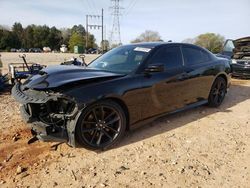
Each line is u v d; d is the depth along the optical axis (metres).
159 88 4.43
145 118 4.33
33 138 4.05
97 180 3.10
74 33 117.62
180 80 4.82
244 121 5.18
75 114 3.45
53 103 3.61
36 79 3.88
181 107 5.02
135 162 3.51
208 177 3.18
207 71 5.50
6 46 105.50
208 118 5.30
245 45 10.58
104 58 4.94
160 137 4.30
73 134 3.46
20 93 3.82
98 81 3.75
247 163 3.52
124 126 3.99
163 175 3.21
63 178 3.13
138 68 4.24
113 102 3.80
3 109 5.89
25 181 3.07
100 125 3.73
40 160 3.53
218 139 4.28
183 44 5.25
